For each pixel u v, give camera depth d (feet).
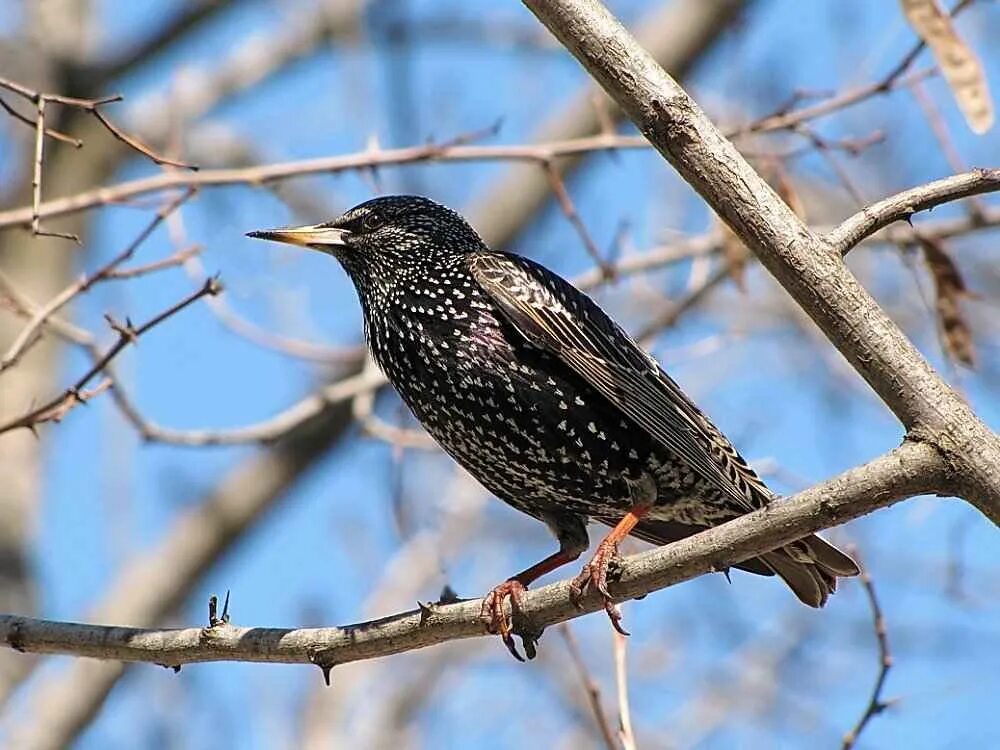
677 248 45.52
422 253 34.14
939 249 35.42
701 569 25.25
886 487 23.09
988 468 22.67
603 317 32.89
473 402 32.76
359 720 47.73
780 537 24.07
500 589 28.30
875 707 30.07
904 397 23.09
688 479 32.48
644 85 23.93
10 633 28.81
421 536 48.44
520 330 32.14
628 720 27.17
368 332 34.78
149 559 53.31
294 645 27.91
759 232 23.62
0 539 51.34
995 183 24.13
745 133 37.58
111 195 35.91
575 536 33.76
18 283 54.49
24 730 48.57
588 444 32.24
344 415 53.98
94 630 28.50
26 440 52.65
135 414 39.88
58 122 58.95
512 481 33.42
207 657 28.19
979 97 28.40
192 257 37.19
